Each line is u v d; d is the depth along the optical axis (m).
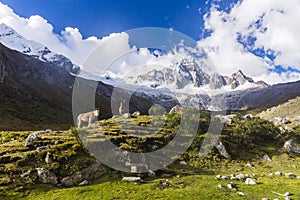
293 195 18.69
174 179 22.12
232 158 30.45
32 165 21.39
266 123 40.28
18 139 29.45
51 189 19.33
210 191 19.25
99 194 18.47
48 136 26.92
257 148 34.00
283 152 33.25
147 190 19.27
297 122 47.59
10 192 18.30
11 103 115.62
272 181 22.52
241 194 18.72
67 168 21.45
